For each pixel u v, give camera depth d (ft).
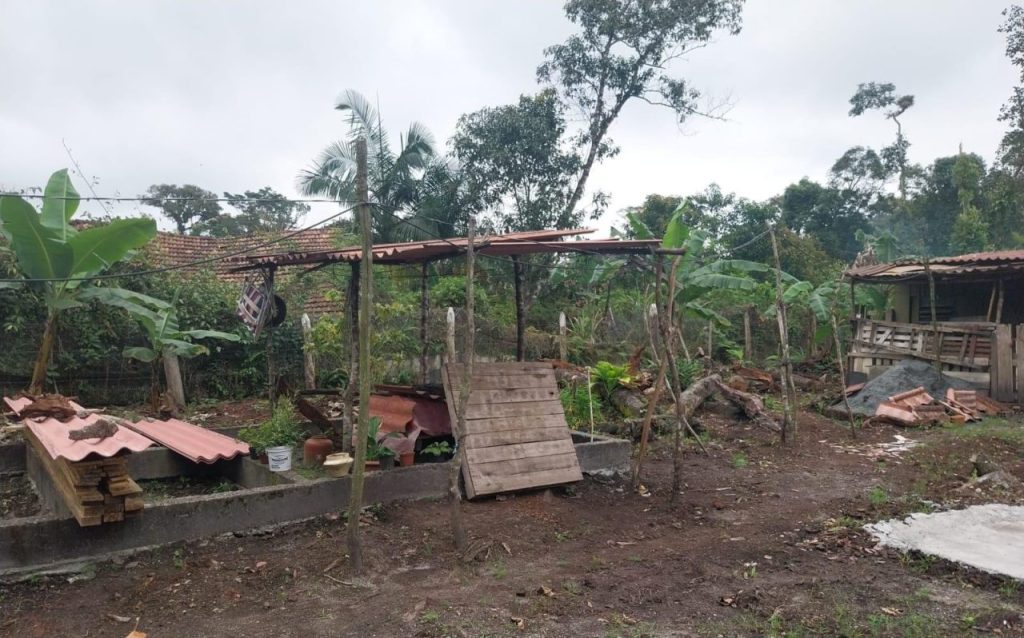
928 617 14.65
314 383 41.55
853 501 24.47
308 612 14.93
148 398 44.45
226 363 48.44
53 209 30.83
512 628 14.10
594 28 66.08
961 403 43.70
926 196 98.63
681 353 56.65
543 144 63.36
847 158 108.88
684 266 46.06
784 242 83.20
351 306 25.43
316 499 20.67
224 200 19.16
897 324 53.72
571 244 24.48
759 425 39.78
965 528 20.77
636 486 25.79
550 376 27.17
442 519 20.97
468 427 24.20
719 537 20.48
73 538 16.93
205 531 18.78
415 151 61.77
